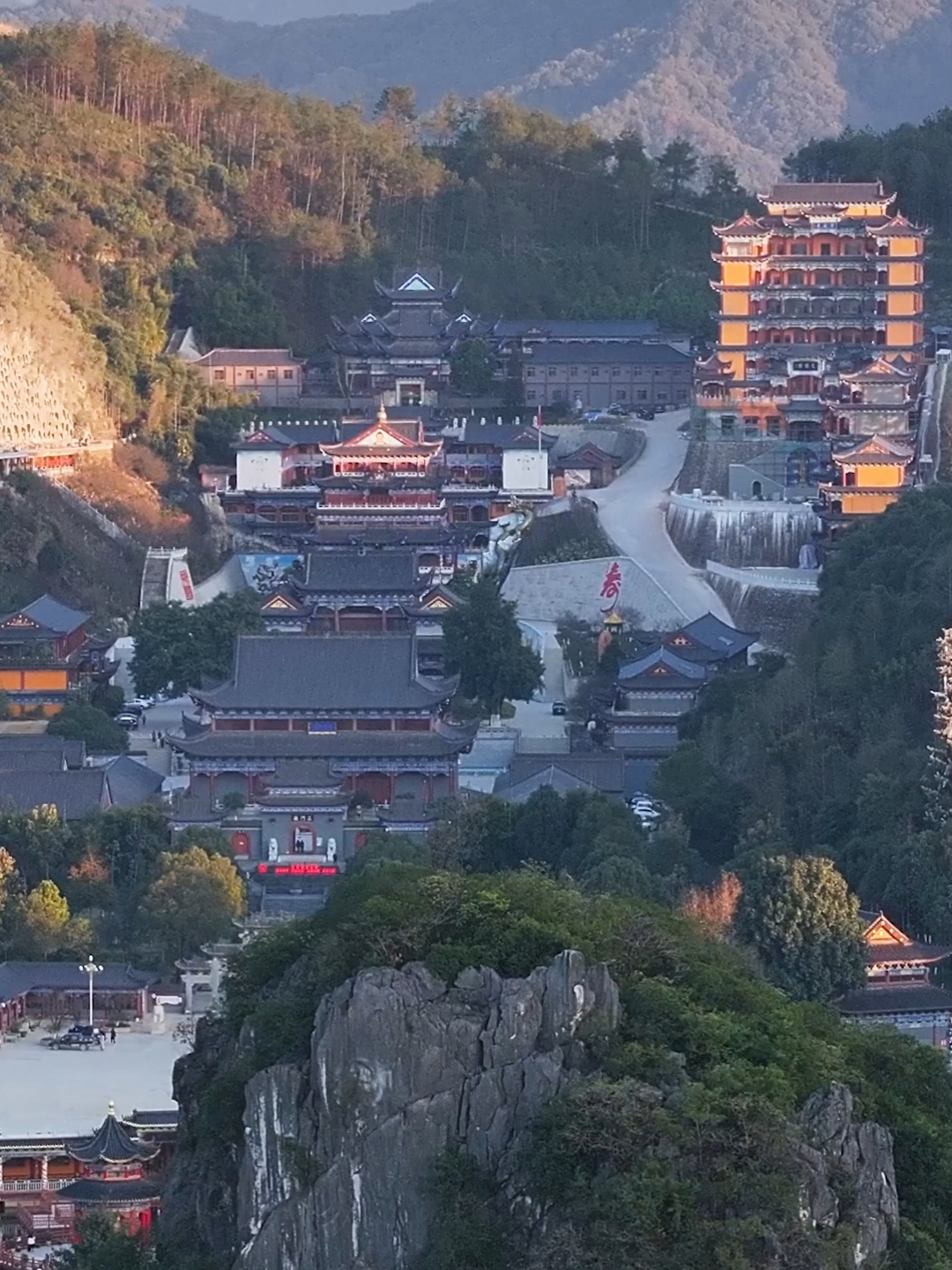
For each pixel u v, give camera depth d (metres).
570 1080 147.38
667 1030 152.38
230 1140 158.00
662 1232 139.88
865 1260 144.12
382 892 167.75
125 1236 174.50
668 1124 142.62
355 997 150.75
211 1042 172.25
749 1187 141.50
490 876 174.38
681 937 168.75
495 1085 148.12
